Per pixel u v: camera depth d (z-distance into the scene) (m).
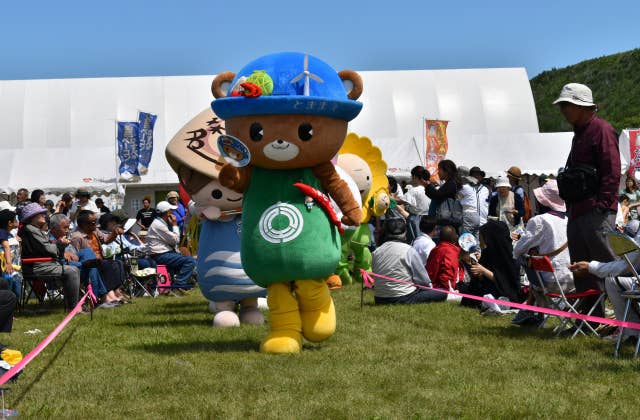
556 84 68.56
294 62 7.34
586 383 6.25
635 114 58.81
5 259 11.11
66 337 8.95
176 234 14.56
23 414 5.44
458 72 41.38
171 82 39.16
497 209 15.34
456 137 35.53
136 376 6.61
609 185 8.22
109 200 29.81
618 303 7.73
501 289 10.62
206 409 5.50
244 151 7.10
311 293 7.61
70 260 12.47
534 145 35.34
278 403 5.66
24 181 30.83
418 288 11.79
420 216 15.62
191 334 8.95
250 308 9.93
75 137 37.94
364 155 14.88
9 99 38.81
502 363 7.02
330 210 7.43
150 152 29.88
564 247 8.96
